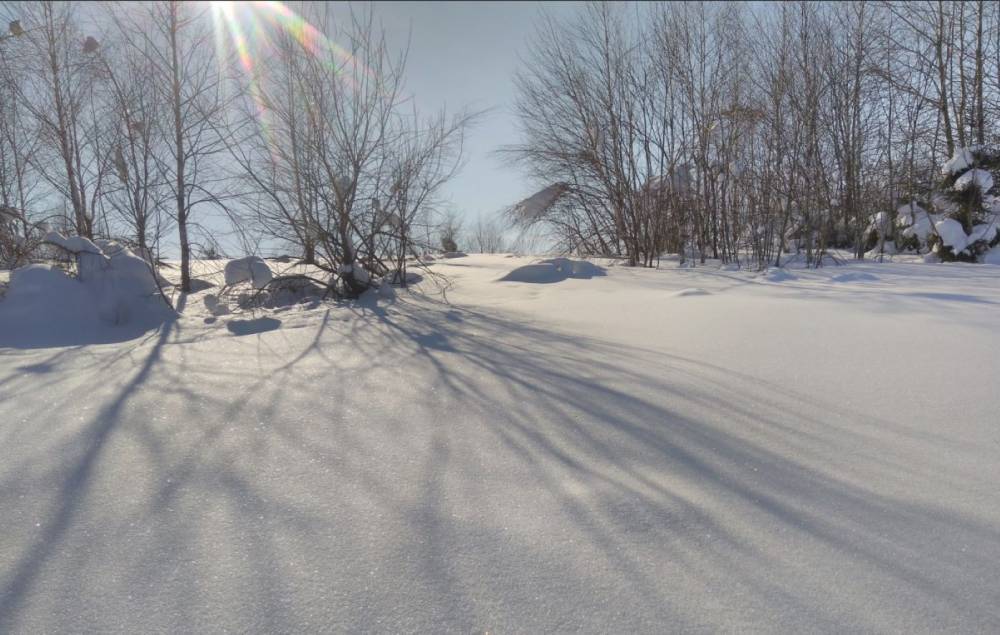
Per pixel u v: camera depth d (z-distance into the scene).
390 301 5.45
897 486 1.91
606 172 9.45
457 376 3.06
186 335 4.11
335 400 2.72
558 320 4.48
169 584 1.48
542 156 10.91
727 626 1.32
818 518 1.74
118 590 1.47
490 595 1.43
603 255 10.74
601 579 1.48
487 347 3.65
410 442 2.28
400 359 3.40
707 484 1.94
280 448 2.23
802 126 9.02
